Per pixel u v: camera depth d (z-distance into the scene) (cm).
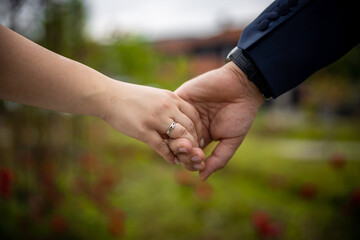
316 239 176
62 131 201
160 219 194
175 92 109
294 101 1173
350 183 265
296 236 178
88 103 80
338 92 464
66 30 181
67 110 81
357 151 457
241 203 219
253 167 326
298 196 240
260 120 917
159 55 507
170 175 280
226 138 112
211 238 175
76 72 78
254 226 172
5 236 146
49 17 159
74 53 197
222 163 111
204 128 114
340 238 176
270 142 586
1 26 70
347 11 88
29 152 171
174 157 95
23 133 169
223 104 109
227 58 105
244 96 106
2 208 156
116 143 363
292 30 92
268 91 99
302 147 518
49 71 73
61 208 178
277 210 211
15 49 70
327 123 538
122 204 211
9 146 173
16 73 70
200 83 106
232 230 183
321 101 506
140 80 415
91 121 293
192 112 99
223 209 210
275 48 93
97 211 187
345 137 612
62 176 201
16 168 173
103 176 210
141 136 86
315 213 208
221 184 264
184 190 237
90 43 227
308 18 91
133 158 324
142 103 85
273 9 96
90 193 194
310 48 92
